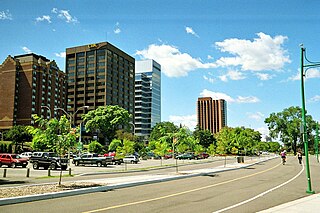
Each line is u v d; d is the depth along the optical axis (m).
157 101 194.25
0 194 13.52
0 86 125.12
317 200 13.32
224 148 67.62
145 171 33.62
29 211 10.77
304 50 17.23
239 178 24.48
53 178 23.72
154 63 192.38
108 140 105.50
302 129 16.66
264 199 13.97
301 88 17.06
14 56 129.00
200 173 27.83
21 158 40.00
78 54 152.38
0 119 122.44
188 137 34.34
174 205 12.26
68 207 11.54
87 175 27.59
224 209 11.53
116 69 153.88
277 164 47.22
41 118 17.78
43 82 126.69
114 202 12.78
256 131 116.00
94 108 145.75
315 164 47.47
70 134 17.75
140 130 179.38
